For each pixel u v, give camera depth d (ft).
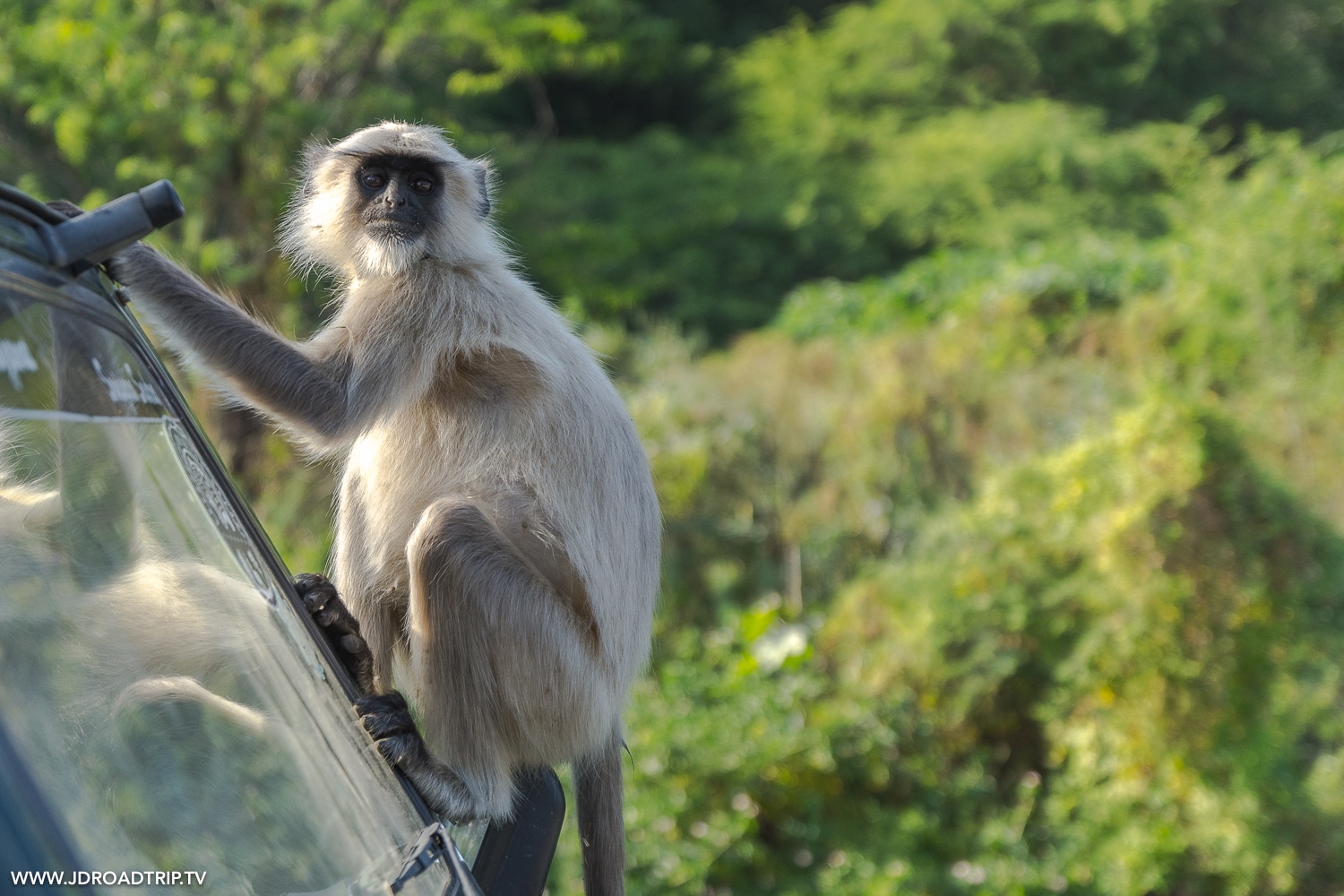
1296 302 49.55
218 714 7.24
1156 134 95.14
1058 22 104.17
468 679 13.20
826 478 51.70
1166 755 33.55
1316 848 32.19
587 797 14.76
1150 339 53.83
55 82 48.47
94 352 7.54
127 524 7.34
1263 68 105.40
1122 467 35.76
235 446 49.80
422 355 15.44
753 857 33.35
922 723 37.32
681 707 37.52
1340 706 34.50
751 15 119.96
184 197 47.91
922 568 40.09
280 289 51.37
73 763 5.92
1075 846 33.94
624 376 62.69
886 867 33.27
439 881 8.39
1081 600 36.29
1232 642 33.65
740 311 92.02
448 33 54.85
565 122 105.60
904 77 104.88
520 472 14.67
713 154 101.55
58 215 7.45
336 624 12.03
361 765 9.05
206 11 51.47
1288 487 35.88
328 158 17.49
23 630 6.12
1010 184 94.99
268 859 6.90
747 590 48.60
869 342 60.29
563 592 14.42
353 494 15.43
